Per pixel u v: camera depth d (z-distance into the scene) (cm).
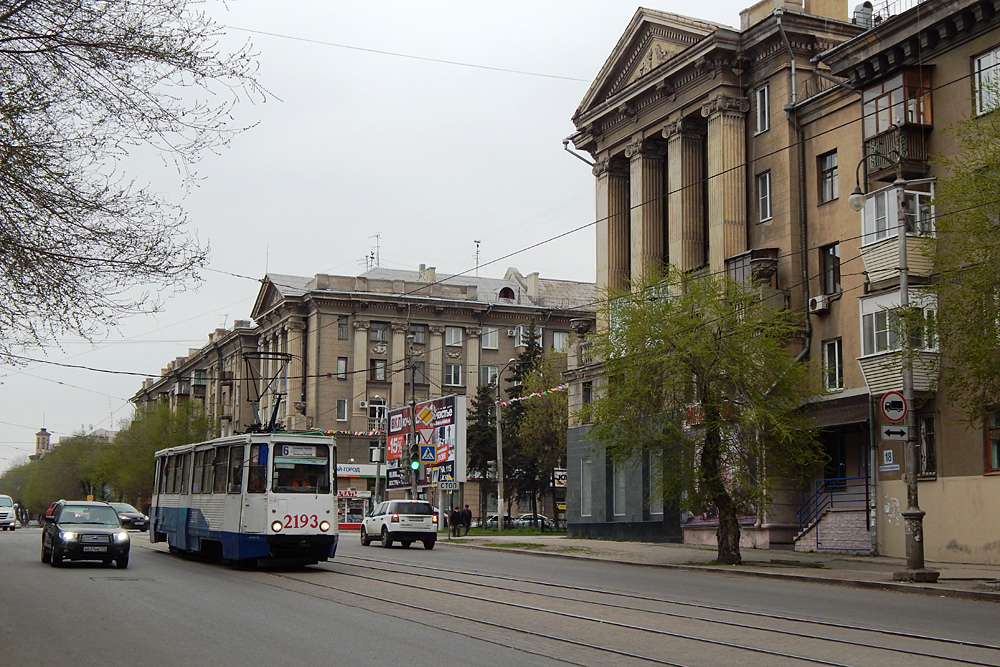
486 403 7200
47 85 1267
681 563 2967
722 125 3869
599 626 1452
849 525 3250
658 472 3111
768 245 3725
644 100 4391
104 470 9406
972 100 2495
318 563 2870
